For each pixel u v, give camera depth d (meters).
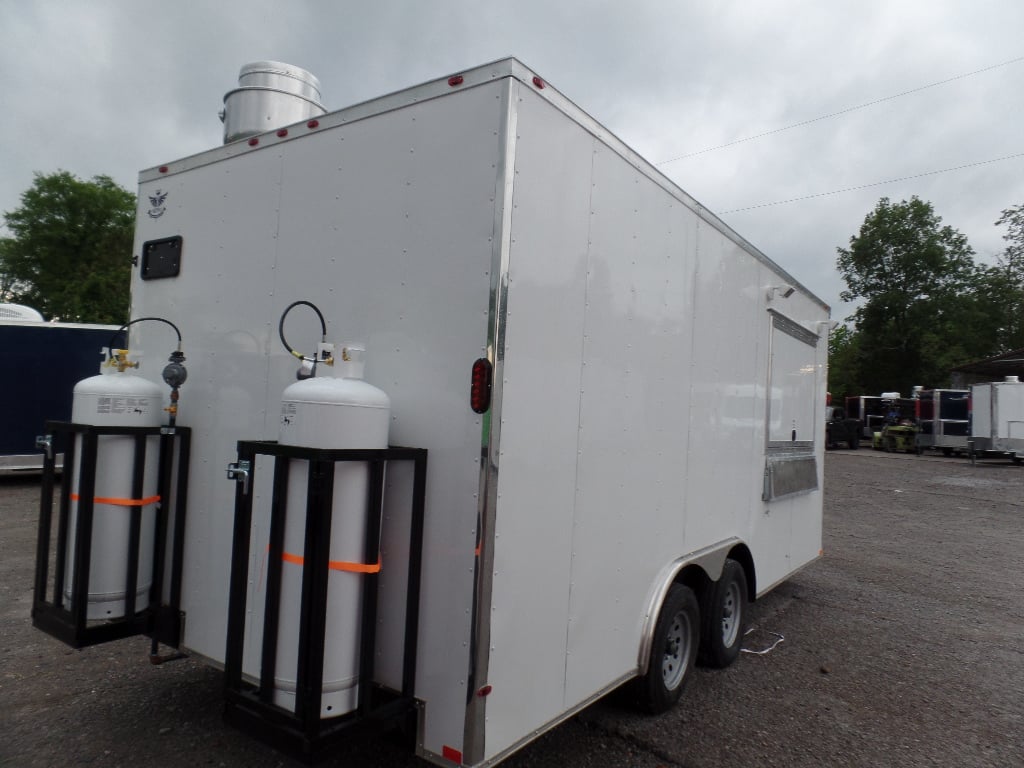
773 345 4.85
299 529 2.25
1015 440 20.23
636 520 3.10
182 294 3.31
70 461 2.91
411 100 2.47
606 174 2.77
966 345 42.00
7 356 10.14
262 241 2.96
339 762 2.86
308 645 2.13
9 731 3.14
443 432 2.31
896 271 43.75
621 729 3.43
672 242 3.34
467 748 2.18
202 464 3.11
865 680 4.34
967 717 3.87
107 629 2.88
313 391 2.24
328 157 2.73
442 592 2.28
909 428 26.48
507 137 2.21
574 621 2.67
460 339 2.29
